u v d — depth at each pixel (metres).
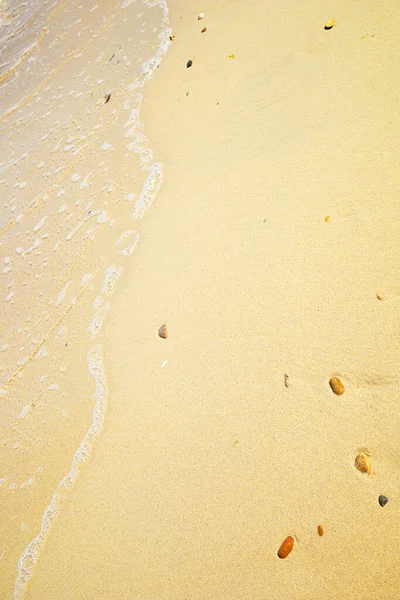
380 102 3.11
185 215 3.65
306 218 2.92
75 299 3.88
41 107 6.47
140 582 2.21
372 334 2.30
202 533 2.19
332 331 2.42
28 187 5.38
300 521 2.02
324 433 2.18
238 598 1.97
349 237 2.67
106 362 3.25
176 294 3.19
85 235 4.32
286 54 4.11
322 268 2.66
